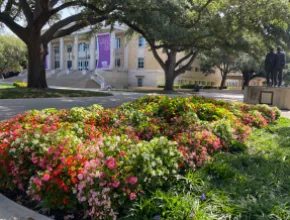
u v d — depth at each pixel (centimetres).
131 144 337
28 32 1908
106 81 4456
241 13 2030
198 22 1855
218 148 472
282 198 310
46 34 1952
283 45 2544
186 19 1688
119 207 285
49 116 503
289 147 548
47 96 1619
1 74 5931
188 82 5228
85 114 529
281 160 458
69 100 1466
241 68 4469
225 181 358
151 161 297
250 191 327
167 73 3306
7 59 4800
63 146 318
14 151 330
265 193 320
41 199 300
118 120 520
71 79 4434
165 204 276
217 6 2028
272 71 1557
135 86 4781
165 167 311
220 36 2438
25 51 5041
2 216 288
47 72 5122
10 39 4803
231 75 6450
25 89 1858
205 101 764
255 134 637
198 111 638
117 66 5038
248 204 289
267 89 1542
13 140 353
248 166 425
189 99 711
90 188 280
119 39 4972
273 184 350
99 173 280
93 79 4244
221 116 652
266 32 2520
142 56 4728
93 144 360
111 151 315
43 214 299
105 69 4584
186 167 369
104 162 289
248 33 2645
